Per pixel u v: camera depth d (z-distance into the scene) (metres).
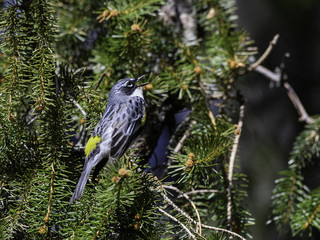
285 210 10.12
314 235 13.23
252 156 14.98
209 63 10.45
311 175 13.15
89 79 9.98
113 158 8.09
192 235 7.08
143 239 7.07
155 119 11.18
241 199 9.41
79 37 10.98
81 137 9.25
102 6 10.67
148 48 10.12
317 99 16.27
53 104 7.66
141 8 9.67
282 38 16.78
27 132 8.08
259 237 13.48
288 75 16.56
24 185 7.28
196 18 12.42
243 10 16.91
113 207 6.76
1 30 7.86
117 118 8.85
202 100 9.86
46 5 8.06
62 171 7.51
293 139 15.52
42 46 7.99
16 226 7.25
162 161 11.74
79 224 6.91
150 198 7.21
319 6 16.45
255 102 16.03
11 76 7.79
